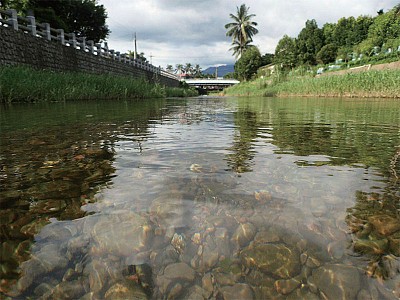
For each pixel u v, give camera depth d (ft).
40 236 2.87
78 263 2.50
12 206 3.52
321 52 118.83
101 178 4.48
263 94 73.97
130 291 2.23
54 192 3.94
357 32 120.98
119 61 68.44
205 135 8.63
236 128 10.26
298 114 16.46
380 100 34.17
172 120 13.06
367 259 2.56
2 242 2.76
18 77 24.64
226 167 5.07
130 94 42.86
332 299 2.18
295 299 2.19
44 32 40.52
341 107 22.54
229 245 2.75
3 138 7.95
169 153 6.16
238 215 3.26
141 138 8.05
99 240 2.80
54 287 2.25
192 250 2.68
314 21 130.82
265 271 2.45
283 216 3.23
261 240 2.81
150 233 2.92
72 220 3.17
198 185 4.16
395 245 2.72
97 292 2.22
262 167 5.08
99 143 7.28
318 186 4.12
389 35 100.53
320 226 3.04
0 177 4.58
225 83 181.68
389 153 6.14
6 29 31.35
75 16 73.67
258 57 151.53
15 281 2.30
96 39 84.64
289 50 130.72
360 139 7.94
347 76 48.83
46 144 7.15
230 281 2.35
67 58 45.16
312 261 2.55
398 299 2.16
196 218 3.20
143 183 4.25
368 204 3.53
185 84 154.30
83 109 18.97
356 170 4.90
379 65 75.56
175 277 2.38
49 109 18.21
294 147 6.82
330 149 6.58
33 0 54.95
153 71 99.81
